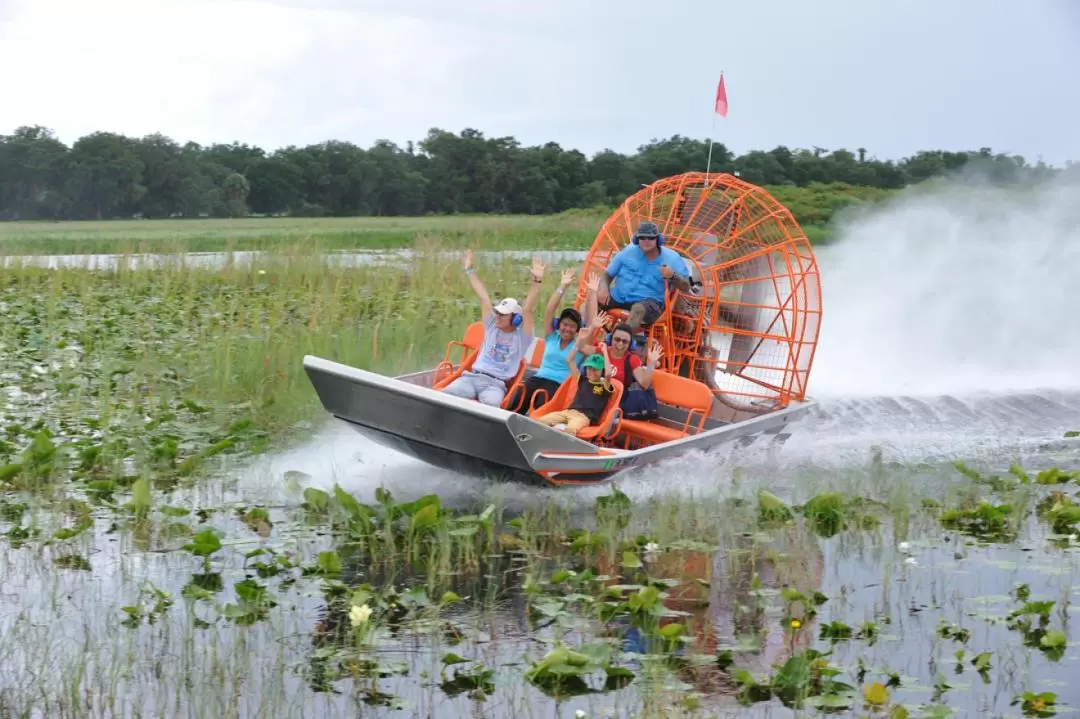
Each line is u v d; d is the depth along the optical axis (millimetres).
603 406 9969
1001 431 11953
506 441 8531
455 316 16844
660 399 10461
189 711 5480
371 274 22328
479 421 8508
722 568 7703
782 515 8711
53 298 17891
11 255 26297
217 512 8648
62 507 8586
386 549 7957
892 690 5855
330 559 7312
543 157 82375
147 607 6801
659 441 10023
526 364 10305
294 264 22688
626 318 11078
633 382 10445
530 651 6328
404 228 45375
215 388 12320
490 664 6164
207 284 21188
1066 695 5789
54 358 14133
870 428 12055
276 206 80500
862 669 6066
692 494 9234
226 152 84812
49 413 11430
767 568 7703
